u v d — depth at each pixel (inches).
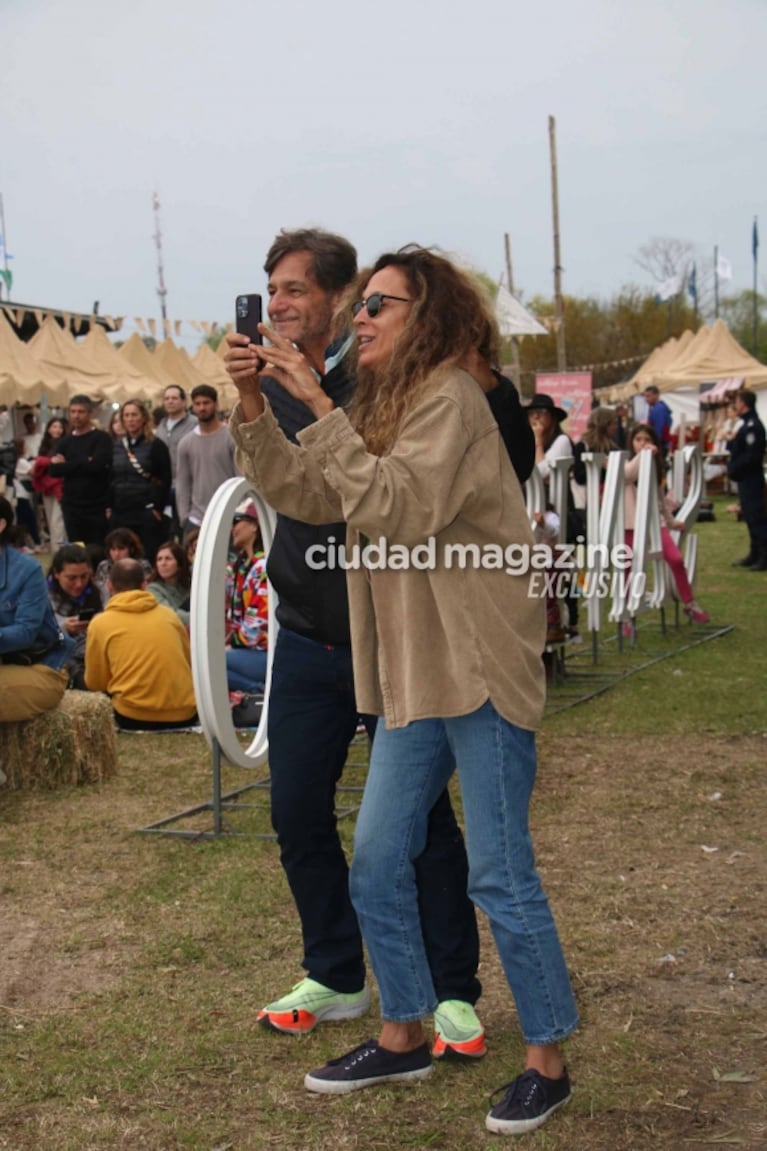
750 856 183.0
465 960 127.6
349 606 117.2
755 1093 117.8
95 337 812.0
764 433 557.0
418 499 102.2
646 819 201.3
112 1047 129.5
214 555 184.5
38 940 157.8
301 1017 132.6
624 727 263.4
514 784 109.5
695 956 148.9
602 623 415.5
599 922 159.8
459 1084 121.0
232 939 156.9
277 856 187.6
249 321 112.5
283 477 118.9
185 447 372.2
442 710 108.4
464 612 107.1
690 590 392.2
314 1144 110.9
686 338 1306.6
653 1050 126.7
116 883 177.6
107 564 336.5
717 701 286.5
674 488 410.0
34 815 213.2
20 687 223.5
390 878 116.6
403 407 106.0
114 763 237.0
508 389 113.4
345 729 132.2
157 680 271.6
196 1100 119.0
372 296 108.5
